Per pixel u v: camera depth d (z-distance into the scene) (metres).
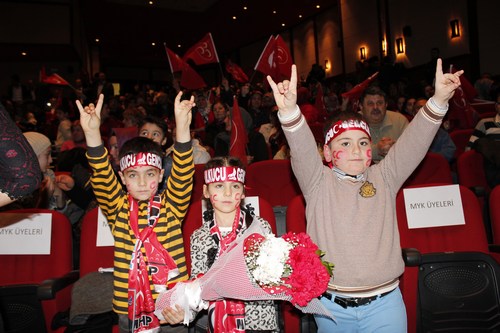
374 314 1.79
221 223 2.15
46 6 13.88
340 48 15.77
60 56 15.58
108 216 2.22
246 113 5.39
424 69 12.23
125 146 2.23
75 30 14.60
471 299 2.32
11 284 2.37
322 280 1.50
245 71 20.94
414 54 12.64
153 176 2.19
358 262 1.80
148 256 2.08
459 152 4.91
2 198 1.21
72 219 3.12
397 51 13.18
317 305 1.59
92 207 2.97
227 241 2.07
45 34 13.86
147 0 15.48
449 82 1.80
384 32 13.52
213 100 8.89
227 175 2.08
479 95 9.05
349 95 5.71
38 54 15.20
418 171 3.60
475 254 2.37
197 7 16.25
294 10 16.31
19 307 2.32
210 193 2.13
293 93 1.78
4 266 2.54
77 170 3.07
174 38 19.56
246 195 2.88
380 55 13.70
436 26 11.90
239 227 2.12
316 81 10.95
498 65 10.53
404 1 12.83
